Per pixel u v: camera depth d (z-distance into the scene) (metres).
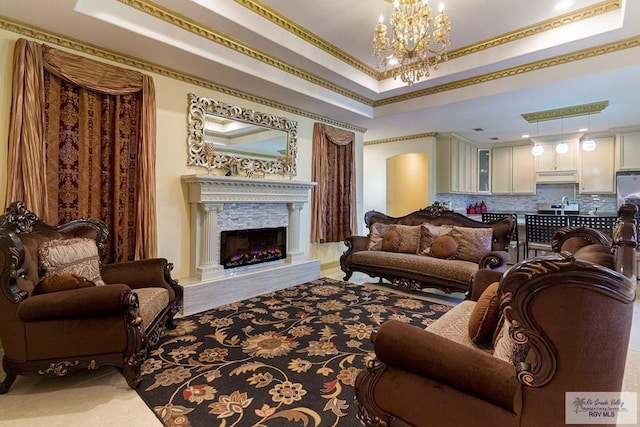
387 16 3.21
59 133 2.80
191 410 1.77
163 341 2.63
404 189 7.70
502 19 3.23
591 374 0.95
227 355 2.40
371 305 3.52
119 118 3.13
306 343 2.60
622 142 5.95
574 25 3.19
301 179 5.08
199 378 2.09
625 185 5.83
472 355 1.14
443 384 1.18
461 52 3.91
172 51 3.08
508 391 1.04
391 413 1.30
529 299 0.97
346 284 4.47
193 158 3.72
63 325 1.94
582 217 4.29
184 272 3.67
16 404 1.84
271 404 1.82
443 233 4.10
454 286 3.51
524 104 4.60
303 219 5.20
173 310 2.84
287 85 4.06
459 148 6.84
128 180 3.20
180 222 3.64
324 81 4.45
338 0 2.98
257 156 4.42
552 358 0.97
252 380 2.07
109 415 1.74
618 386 0.98
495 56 3.72
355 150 6.14
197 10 2.85
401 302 3.63
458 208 7.48
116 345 1.98
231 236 4.05
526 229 4.87
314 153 5.26
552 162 6.77
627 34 3.08
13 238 1.95
